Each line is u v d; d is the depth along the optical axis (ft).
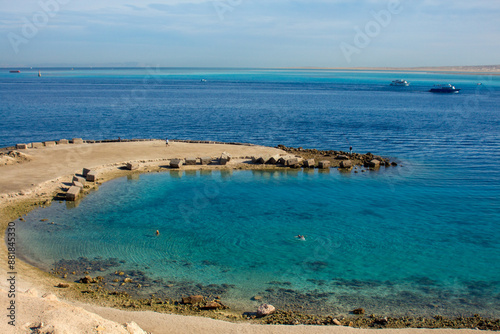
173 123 320.29
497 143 247.70
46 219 115.14
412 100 579.89
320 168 177.47
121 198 135.44
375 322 70.95
